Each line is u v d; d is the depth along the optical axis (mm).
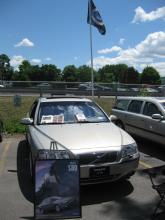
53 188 2566
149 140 5223
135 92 15992
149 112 5238
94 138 3262
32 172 3381
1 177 3791
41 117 3939
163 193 2635
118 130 3588
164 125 4762
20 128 6895
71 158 2764
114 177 3129
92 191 3291
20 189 3395
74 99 4289
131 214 2764
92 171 3039
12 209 2898
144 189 3332
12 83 16828
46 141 3234
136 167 3303
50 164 2590
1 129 5945
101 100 13258
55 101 4184
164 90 13945
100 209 2873
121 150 3158
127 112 5820
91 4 9938
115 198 3113
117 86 16266
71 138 3252
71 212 2543
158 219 2654
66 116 3951
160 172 2807
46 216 2521
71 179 2588
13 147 5453
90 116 4008
